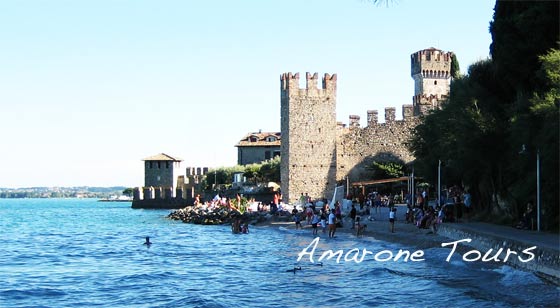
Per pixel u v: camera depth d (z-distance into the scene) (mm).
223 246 56625
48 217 128750
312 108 108875
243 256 48062
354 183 107062
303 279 35625
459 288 30516
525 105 43688
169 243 60844
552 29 45562
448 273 35031
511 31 47844
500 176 48500
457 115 51156
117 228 86312
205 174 167125
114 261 46562
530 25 46125
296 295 30969
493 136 46906
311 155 108562
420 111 115000
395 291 30922
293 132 108062
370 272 37000
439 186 58562
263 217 86812
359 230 59125
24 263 45750
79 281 36812
